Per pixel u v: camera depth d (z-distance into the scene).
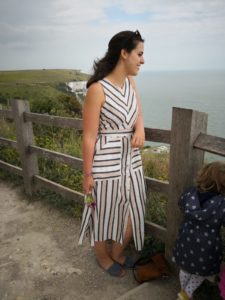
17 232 3.82
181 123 2.49
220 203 2.17
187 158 2.52
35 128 6.34
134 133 2.59
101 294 2.77
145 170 5.11
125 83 2.48
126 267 3.05
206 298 2.54
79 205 4.18
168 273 2.81
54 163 5.09
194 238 2.27
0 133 6.79
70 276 3.01
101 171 2.53
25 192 4.73
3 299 2.75
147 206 3.57
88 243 3.51
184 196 2.36
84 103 2.42
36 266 3.18
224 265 2.42
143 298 2.57
